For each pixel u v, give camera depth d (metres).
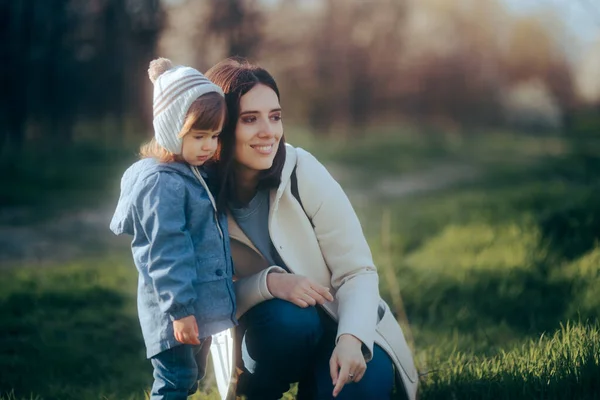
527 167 15.11
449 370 3.41
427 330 4.66
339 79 23.75
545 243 5.88
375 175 15.49
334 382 2.68
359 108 24.16
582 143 20.03
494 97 26.97
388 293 5.46
